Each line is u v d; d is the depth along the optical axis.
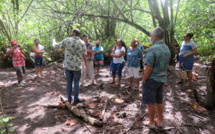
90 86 5.28
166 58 2.52
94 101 4.01
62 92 4.80
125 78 6.18
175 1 6.50
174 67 6.67
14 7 6.46
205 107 3.50
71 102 3.94
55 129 2.88
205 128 2.81
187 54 4.54
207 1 4.77
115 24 10.61
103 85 5.37
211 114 3.26
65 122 3.10
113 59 5.24
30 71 7.62
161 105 2.77
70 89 3.90
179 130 2.76
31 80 6.13
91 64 5.34
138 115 3.29
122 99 4.08
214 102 3.37
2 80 6.14
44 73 7.32
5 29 8.05
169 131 2.75
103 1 8.16
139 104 3.79
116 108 3.61
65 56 3.76
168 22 6.48
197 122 2.99
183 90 4.56
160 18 6.51
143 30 7.20
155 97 2.68
